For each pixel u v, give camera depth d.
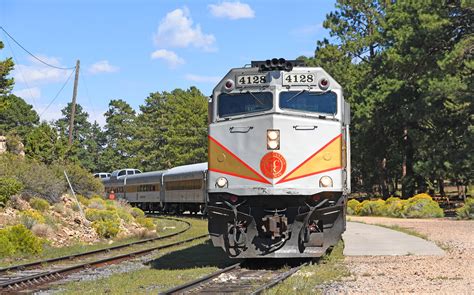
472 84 38.34
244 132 14.55
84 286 12.60
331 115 14.69
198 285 11.69
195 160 93.69
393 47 47.41
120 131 126.62
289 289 10.80
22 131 87.75
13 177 27.53
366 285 11.55
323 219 14.45
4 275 14.60
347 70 58.88
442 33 41.62
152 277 13.70
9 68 26.91
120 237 26.28
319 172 14.34
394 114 51.28
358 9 62.84
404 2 47.31
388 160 61.72
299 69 14.90
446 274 12.70
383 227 28.30
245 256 14.42
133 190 59.00
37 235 22.64
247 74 14.92
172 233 28.41
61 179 33.41
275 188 14.15
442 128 46.47
